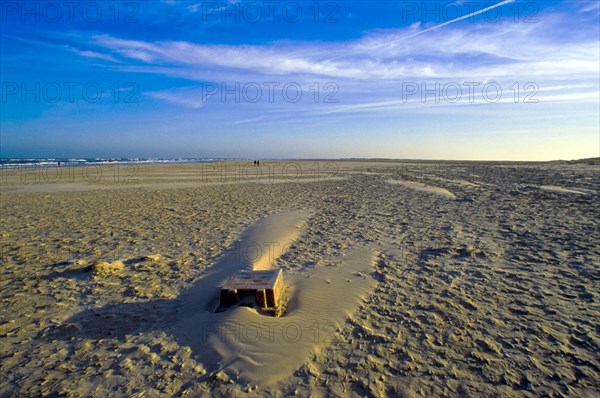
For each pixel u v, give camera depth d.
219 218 11.96
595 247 7.17
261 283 4.85
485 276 5.87
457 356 3.70
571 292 5.12
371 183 24.16
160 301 5.32
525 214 10.88
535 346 3.82
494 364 3.54
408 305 4.91
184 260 7.34
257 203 15.39
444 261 6.72
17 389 3.40
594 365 3.47
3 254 7.92
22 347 4.14
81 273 6.61
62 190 20.95
